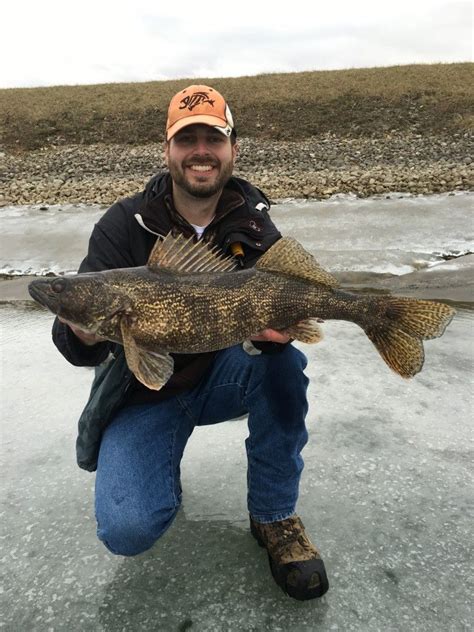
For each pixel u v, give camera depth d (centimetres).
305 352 209
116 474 99
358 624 96
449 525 118
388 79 1127
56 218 560
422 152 792
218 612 99
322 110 1013
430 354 203
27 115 1070
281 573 101
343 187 647
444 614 97
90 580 108
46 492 133
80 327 96
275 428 103
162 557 113
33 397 179
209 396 111
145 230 111
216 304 99
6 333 245
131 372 103
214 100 114
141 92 1200
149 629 96
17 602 103
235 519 123
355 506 124
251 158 820
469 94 995
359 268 355
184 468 141
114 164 839
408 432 152
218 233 115
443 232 440
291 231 468
